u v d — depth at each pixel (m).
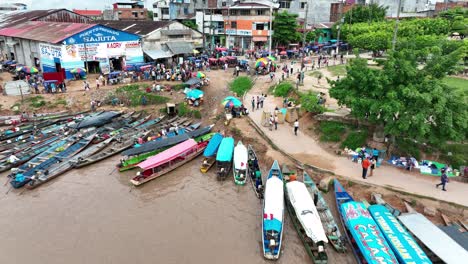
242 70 55.38
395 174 25.78
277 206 21.83
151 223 23.03
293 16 69.62
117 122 39.38
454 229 19.61
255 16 69.12
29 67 56.22
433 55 25.53
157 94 45.00
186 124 38.38
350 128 30.61
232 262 19.56
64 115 41.69
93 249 20.69
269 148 30.91
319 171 26.62
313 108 33.38
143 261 19.70
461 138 23.86
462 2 95.56
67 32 53.38
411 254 17.89
